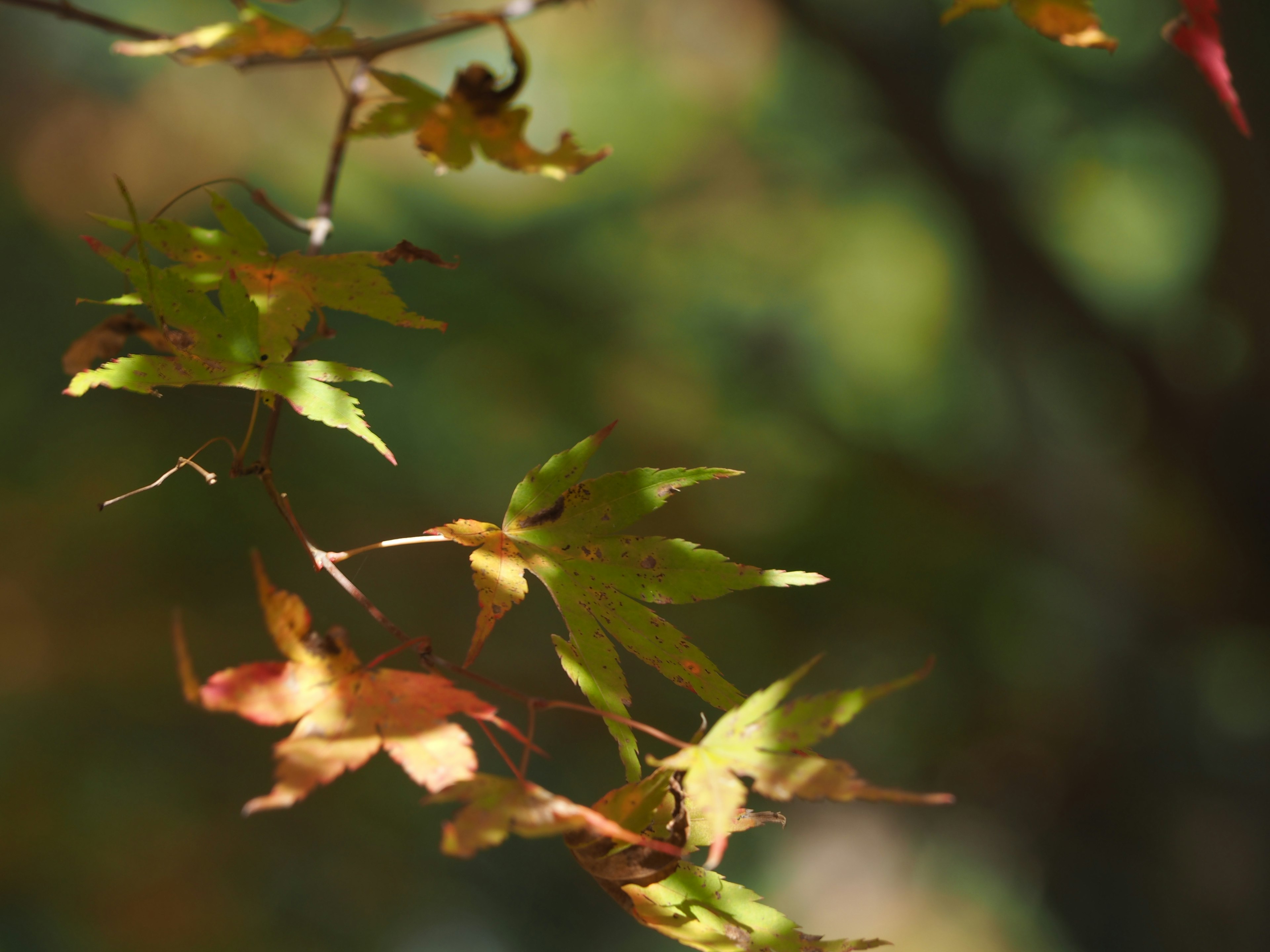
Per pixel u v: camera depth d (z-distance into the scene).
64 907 5.21
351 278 1.28
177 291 1.16
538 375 9.41
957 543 8.95
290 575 7.23
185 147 11.89
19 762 5.77
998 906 8.24
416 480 8.32
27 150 10.98
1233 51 5.06
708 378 10.22
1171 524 7.67
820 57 8.64
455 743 0.87
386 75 1.24
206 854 5.72
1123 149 8.96
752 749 0.89
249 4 1.18
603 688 1.11
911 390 11.27
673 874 1.02
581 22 12.80
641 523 8.54
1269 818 7.46
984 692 8.77
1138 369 7.12
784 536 8.81
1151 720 8.03
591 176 12.59
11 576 6.61
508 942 6.32
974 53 8.02
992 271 7.86
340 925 5.78
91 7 11.41
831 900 8.49
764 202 12.18
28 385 8.12
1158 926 7.54
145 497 7.42
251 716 0.87
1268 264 5.80
